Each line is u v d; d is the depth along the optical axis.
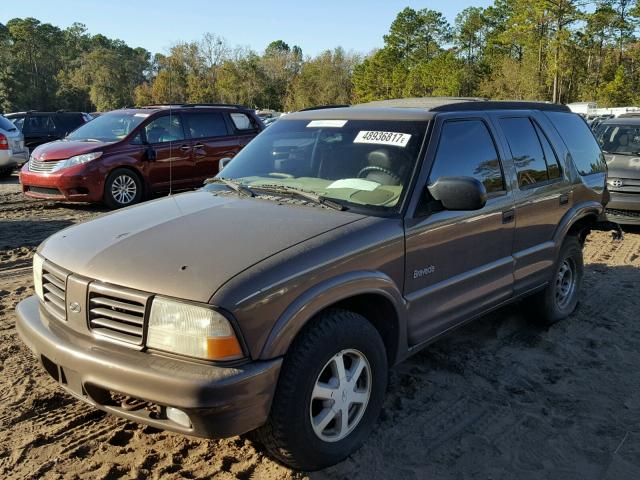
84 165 10.09
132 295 2.71
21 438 3.35
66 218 9.77
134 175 10.61
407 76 84.56
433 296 3.65
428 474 3.16
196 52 93.44
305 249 2.93
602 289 6.35
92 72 112.75
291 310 2.76
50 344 2.90
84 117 20.02
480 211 3.94
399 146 3.72
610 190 9.28
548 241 4.83
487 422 3.70
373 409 3.28
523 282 4.55
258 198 3.66
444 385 4.14
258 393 2.63
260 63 101.94
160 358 2.67
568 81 64.06
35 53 127.88
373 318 3.42
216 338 2.57
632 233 9.41
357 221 3.27
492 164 4.16
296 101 92.69
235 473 3.09
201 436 2.62
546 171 4.77
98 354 2.74
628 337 5.09
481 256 4.04
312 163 3.95
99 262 2.93
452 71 78.81
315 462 3.00
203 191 3.98
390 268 3.30
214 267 2.76
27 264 6.93
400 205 3.45
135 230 3.24
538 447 3.46
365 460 3.24
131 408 2.81
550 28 53.78
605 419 3.78
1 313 5.25
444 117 3.89
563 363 4.58
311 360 2.82
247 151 4.43
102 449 3.28
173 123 11.14
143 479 3.04
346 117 4.14
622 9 60.41
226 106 12.01
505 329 5.19
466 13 96.06
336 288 2.94
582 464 3.31
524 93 63.19
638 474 3.23
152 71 115.12
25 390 3.87
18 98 107.56
